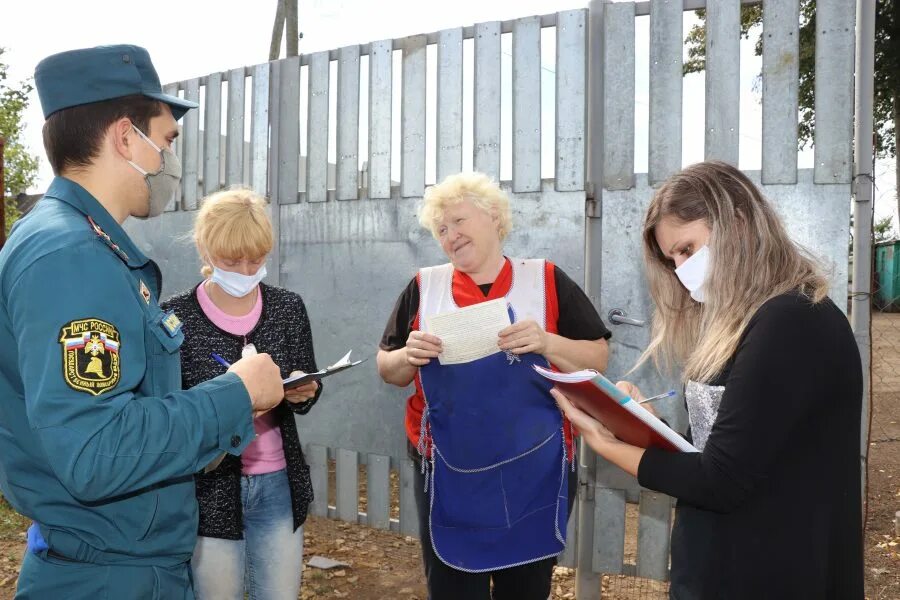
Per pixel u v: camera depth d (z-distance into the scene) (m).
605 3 3.42
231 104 4.71
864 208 3.08
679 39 3.29
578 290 2.56
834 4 3.04
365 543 4.34
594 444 1.62
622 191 3.42
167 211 5.09
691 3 3.26
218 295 2.37
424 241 4.00
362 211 4.20
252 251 2.21
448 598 2.41
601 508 3.45
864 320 3.09
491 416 2.30
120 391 1.24
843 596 1.35
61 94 1.42
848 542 1.35
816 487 1.32
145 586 1.42
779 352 1.28
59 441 1.16
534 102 3.60
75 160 1.44
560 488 2.34
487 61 3.72
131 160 1.47
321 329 4.36
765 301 1.35
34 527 1.45
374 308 4.18
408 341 2.33
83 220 1.38
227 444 1.36
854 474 1.36
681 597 1.45
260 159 4.57
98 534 1.36
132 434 1.20
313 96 4.34
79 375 1.19
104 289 1.26
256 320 2.37
